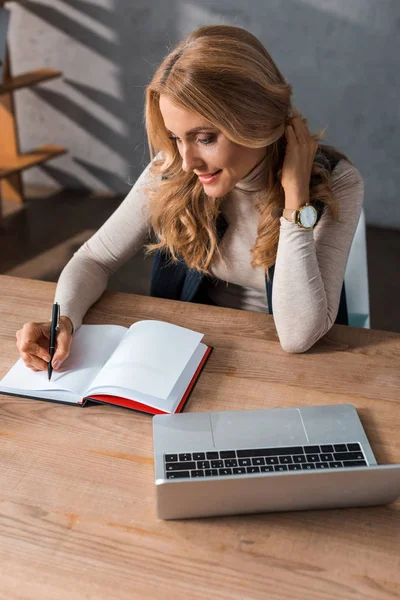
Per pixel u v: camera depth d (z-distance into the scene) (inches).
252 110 46.6
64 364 47.0
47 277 117.2
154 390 42.9
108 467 38.6
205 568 32.6
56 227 135.9
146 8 130.5
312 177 53.8
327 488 34.0
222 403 43.5
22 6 137.5
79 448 40.0
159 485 32.3
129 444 40.3
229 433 39.5
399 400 44.1
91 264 59.5
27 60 143.3
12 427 41.6
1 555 33.0
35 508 35.7
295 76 129.8
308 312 49.3
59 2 135.1
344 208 55.4
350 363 48.1
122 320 53.1
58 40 138.9
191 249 60.0
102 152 148.4
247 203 57.5
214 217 57.9
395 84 124.6
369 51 123.1
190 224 57.4
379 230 137.8
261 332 51.7
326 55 125.8
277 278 51.1
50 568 32.4
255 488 33.3
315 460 37.8
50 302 54.7
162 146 53.7
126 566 32.6
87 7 133.8
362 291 66.4
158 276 65.3
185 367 46.2
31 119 149.4
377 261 126.6
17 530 34.4
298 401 43.8
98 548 33.5
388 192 135.3
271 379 46.1
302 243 50.8
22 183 145.0
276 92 47.9
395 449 39.9
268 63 48.5
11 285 57.0
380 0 117.9
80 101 144.2
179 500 33.4
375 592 31.5
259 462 37.4
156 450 37.9
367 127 130.3
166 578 32.0
